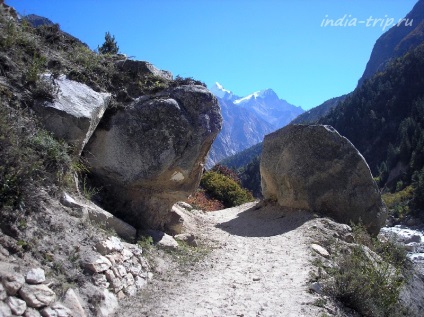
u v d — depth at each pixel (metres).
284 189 13.98
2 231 4.53
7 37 6.93
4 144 5.01
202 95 8.41
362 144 79.44
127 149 7.82
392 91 81.62
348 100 92.94
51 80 7.01
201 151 8.51
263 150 15.12
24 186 5.04
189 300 5.98
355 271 7.35
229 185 20.02
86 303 4.70
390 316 7.07
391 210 39.06
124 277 5.76
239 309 5.86
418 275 10.99
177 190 8.58
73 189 6.68
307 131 13.55
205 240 10.04
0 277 3.89
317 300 6.47
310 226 11.41
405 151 59.31
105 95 7.72
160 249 7.72
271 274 7.65
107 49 13.01
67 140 6.61
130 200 8.18
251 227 12.59
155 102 8.08
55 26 8.80
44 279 4.35
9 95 6.09
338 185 13.05
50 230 5.20
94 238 5.71
